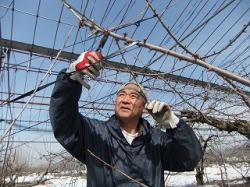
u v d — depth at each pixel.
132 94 2.62
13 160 6.76
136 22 1.85
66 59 3.63
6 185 6.70
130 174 2.46
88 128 2.56
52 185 9.05
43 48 4.16
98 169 2.46
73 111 2.35
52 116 2.32
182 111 5.39
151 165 2.56
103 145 2.54
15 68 3.74
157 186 2.51
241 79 1.62
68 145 2.44
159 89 3.15
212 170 13.64
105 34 1.74
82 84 2.14
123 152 2.54
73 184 9.55
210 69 1.64
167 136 2.72
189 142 2.47
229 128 5.76
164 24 1.66
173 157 2.67
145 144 2.64
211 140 8.30
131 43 1.73
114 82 3.39
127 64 2.19
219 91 3.48
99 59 1.97
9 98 2.06
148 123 2.78
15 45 4.28
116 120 2.66
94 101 3.90
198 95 3.44
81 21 1.74
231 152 9.98
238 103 3.62
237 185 11.72
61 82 2.21
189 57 1.66
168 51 1.67
